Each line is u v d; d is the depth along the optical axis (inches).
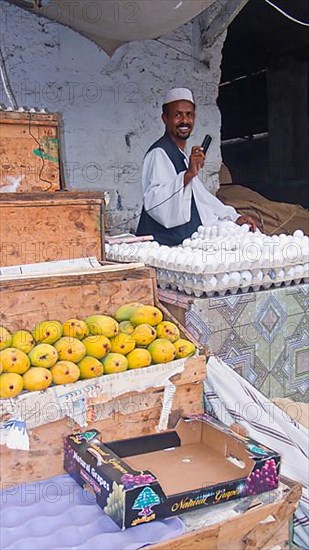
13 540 44.2
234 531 46.3
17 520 46.5
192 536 44.0
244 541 47.1
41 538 44.1
